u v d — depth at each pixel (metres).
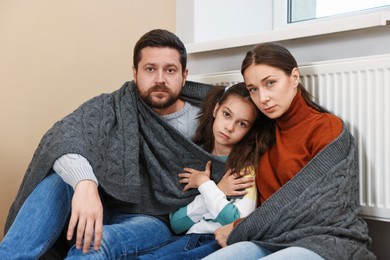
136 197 1.61
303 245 1.29
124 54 2.28
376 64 1.58
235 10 2.36
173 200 1.62
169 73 1.68
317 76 1.72
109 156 1.61
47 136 1.57
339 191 1.40
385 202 1.58
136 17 2.30
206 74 2.06
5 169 2.03
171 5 2.38
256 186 1.57
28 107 2.07
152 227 1.55
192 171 1.65
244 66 1.54
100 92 2.23
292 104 1.53
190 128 1.76
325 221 1.37
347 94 1.66
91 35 2.20
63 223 1.44
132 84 1.78
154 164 1.66
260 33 1.96
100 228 1.34
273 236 1.39
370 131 1.61
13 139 2.04
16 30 2.04
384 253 1.76
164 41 1.67
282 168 1.50
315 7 2.20
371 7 2.04
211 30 2.31
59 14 2.12
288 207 1.38
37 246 1.37
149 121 1.71
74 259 1.31
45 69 2.10
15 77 2.04
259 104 1.52
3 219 2.03
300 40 1.89
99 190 1.61
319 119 1.51
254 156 1.57
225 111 1.60
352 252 1.32
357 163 1.51
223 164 1.62
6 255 1.33
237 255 1.32
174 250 1.47
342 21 1.73
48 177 1.48
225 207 1.50
